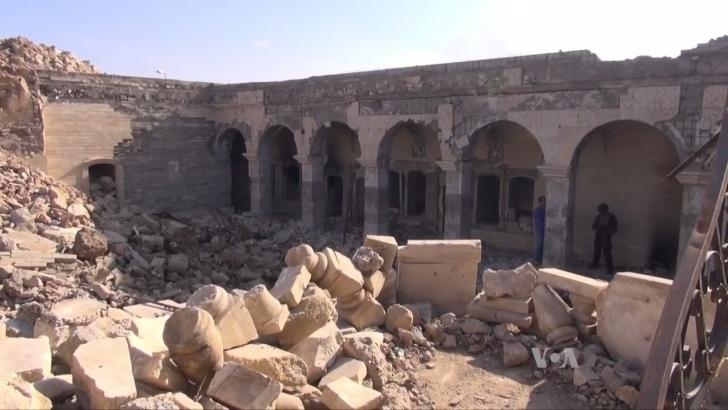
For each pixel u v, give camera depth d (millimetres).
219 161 29438
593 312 7004
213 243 22500
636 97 15914
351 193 25891
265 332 6055
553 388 6113
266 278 20172
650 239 19312
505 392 6051
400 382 6078
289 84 25328
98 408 4348
